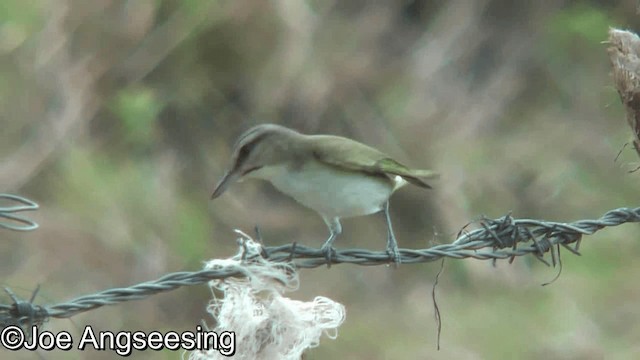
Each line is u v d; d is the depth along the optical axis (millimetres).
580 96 19891
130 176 15820
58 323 13398
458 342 14953
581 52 20344
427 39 20031
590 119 19516
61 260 14781
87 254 14914
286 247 7109
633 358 14352
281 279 6973
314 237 16859
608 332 14969
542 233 7773
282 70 17750
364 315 15656
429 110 18891
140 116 16031
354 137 18250
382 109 18594
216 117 17359
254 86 17625
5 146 15586
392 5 19859
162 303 14586
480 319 15406
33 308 6523
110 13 16469
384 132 18359
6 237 14711
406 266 16516
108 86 16422
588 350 14547
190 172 16828
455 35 20172
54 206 15234
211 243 16172
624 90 7801
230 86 17531
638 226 16953
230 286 6965
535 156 18641
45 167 15531
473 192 17891
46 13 16203
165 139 16891
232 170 7977
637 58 7750
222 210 16578
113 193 15492
